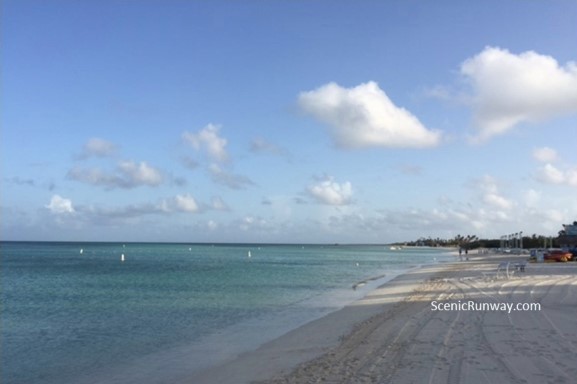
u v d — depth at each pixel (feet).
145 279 147.95
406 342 40.70
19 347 50.52
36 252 448.65
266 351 44.45
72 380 38.11
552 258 199.72
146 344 51.08
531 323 47.42
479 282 104.58
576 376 28.91
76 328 61.77
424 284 109.29
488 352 35.32
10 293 107.55
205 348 47.91
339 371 33.06
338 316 65.41
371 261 313.73
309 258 373.20
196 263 264.93
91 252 463.01
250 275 167.53
